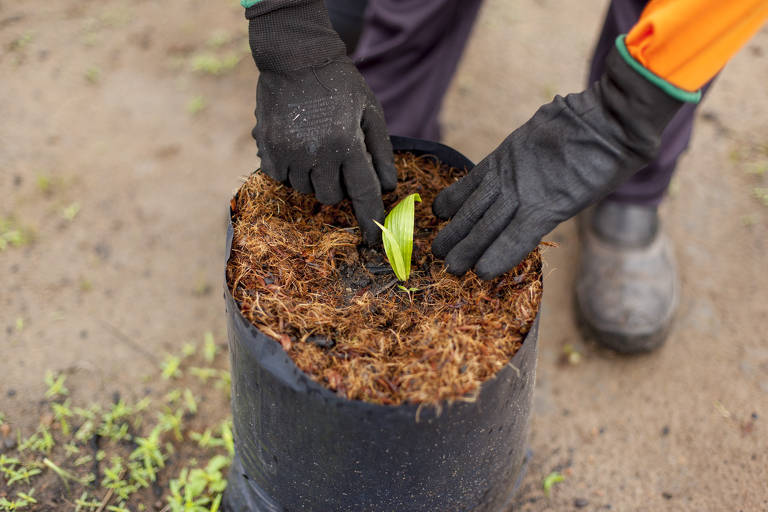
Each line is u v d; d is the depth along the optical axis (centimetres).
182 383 186
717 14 94
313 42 117
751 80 289
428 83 179
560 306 212
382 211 124
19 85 273
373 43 167
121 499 160
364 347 105
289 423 105
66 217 225
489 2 334
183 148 253
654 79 102
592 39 315
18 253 214
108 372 187
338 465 106
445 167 142
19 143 249
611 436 180
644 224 203
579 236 225
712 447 177
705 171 252
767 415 184
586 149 110
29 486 161
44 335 194
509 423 115
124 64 288
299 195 134
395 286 119
